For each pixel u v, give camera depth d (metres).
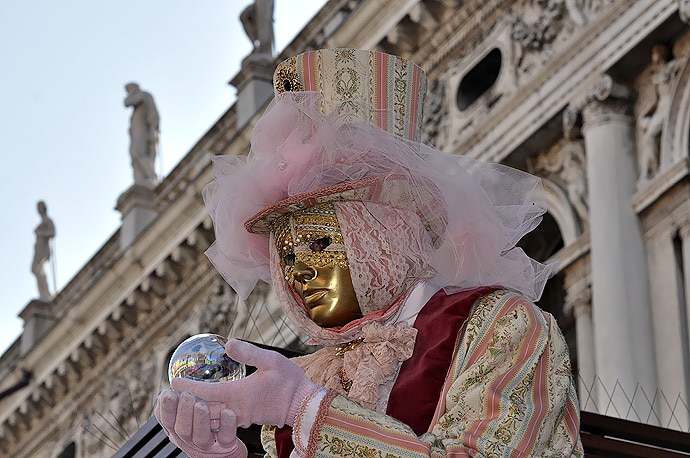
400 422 3.78
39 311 31.19
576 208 18.67
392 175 4.16
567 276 18.42
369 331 4.05
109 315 27.61
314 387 3.80
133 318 27.75
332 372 4.13
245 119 26.11
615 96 18.19
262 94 26.31
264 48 26.72
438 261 4.18
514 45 20.16
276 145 4.29
